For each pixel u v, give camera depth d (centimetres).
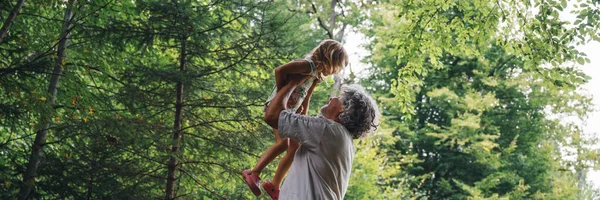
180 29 872
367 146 1797
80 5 878
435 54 1029
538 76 955
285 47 909
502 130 2502
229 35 912
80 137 889
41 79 917
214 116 970
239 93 930
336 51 407
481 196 2234
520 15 930
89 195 856
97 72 979
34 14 869
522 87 2392
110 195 855
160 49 942
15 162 901
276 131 427
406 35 1012
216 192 957
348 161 375
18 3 816
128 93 879
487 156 2341
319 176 365
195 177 981
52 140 998
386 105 2373
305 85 412
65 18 921
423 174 2511
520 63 2416
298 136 371
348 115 376
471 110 2358
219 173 966
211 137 946
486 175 2419
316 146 367
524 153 2538
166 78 874
